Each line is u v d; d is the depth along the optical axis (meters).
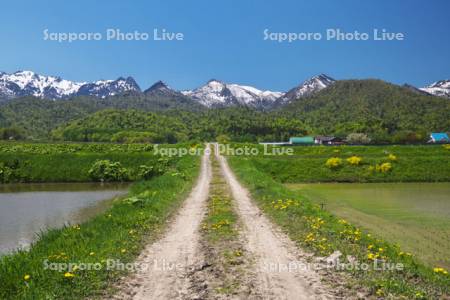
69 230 13.99
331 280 9.35
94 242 12.21
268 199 21.78
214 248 12.30
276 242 13.02
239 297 8.45
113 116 160.50
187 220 16.88
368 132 144.00
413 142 110.69
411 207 30.17
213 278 9.64
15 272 9.21
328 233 13.75
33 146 73.19
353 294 8.50
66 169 56.19
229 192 26.00
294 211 17.92
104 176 54.19
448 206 30.73
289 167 51.09
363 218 25.34
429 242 18.95
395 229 21.97
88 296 8.43
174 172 36.66
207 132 143.88
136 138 117.25
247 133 141.00
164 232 14.62
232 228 15.15
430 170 50.91
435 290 8.80
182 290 8.88
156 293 8.71
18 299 7.95
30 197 39.22
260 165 51.47
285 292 8.70
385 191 40.44
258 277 9.67
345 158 54.69
